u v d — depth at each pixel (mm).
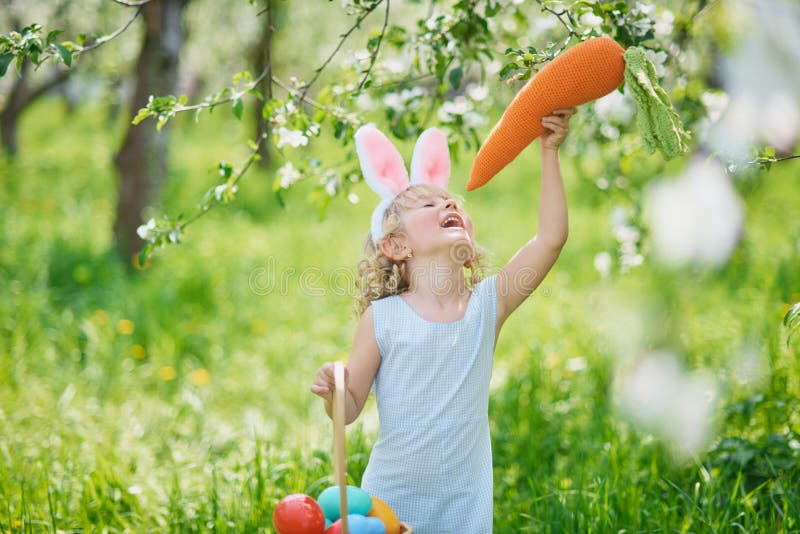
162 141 8359
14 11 10070
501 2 3635
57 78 14234
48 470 3883
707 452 3752
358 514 2332
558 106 2607
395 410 2637
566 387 5102
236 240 9461
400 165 2852
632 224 4941
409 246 2725
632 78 2475
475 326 2684
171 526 3480
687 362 4906
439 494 2617
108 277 7375
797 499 3266
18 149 15422
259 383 5711
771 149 2801
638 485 3672
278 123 3361
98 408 5047
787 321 2959
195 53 14656
